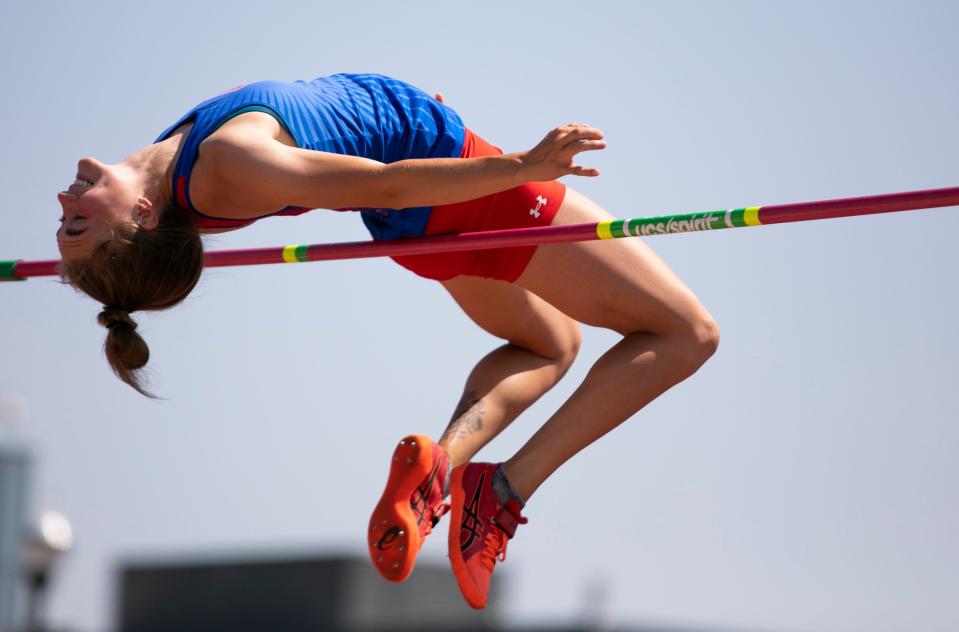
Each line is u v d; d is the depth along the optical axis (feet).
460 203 26.81
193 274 25.49
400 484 26.68
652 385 26.99
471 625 79.10
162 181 24.97
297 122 25.35
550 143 24.00
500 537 27.17
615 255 26.73
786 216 25.03
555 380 30.09
